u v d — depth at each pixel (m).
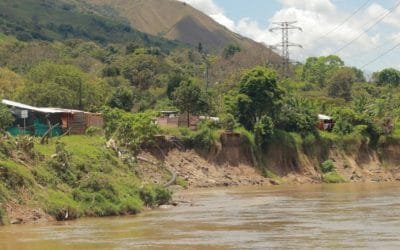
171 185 79.44
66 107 105.62
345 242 35.12
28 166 48.28
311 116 108.88
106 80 157.62
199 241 35.72
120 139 78.62
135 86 163.38
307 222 45.31
